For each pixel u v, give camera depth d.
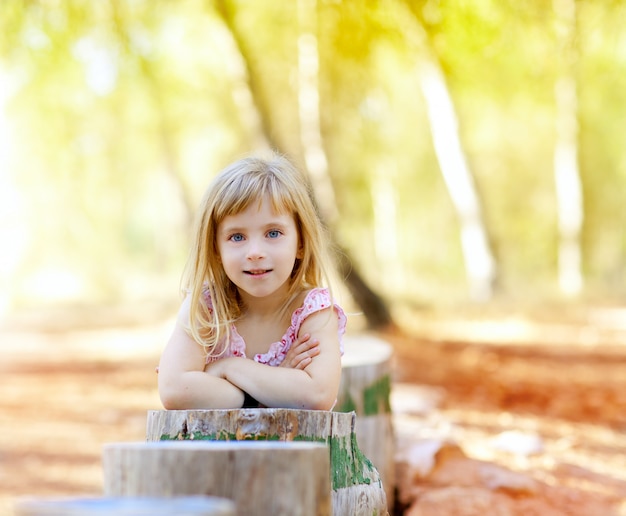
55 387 13.87
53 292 39.78
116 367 16.39
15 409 11.72
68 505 1.98
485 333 18.56
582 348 15.98
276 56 18.53
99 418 10.95
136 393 13.03
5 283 37.44
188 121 27.50
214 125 27.97
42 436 9.81
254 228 3.05
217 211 3.08
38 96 21.70
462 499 5.64
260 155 3.38
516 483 6.02
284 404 3.03
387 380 5.80
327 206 17.86
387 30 12.57
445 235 40.38
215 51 21.12
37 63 14.56
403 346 15.98
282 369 3.05
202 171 32.72
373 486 3.13
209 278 3.16
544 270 40.31
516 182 37.88
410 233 40.72
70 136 25.41
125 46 14.35
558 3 11.11
